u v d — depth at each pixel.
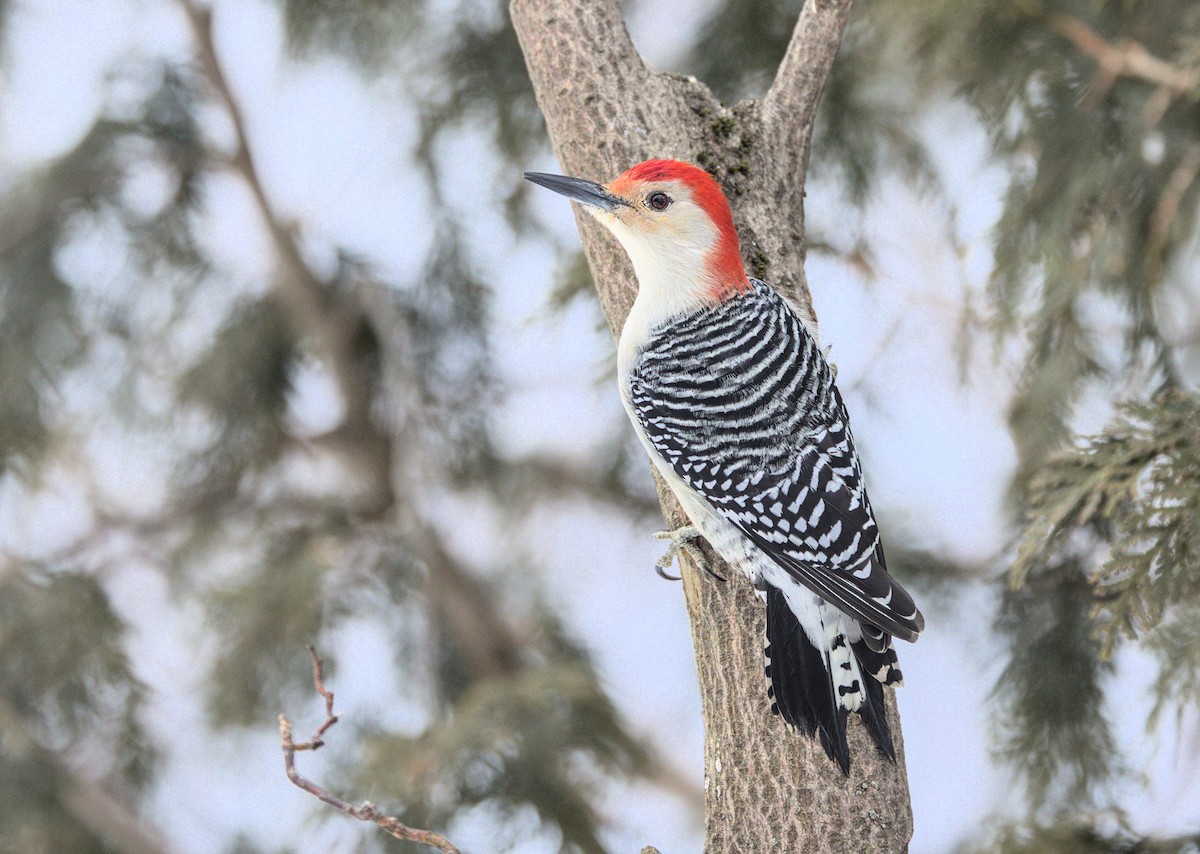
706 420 7.11
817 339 7.52
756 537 6.79
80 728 12.48
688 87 7.77
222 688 12.52
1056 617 10.20
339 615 12.92
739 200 7.62
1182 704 8.12
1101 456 7.42
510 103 12.27
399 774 10.97
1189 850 8.60
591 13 7.75
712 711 6.69
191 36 13.08
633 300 7.83
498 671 13.33
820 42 7.80
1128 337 9.48
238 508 13.48
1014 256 9.85
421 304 13.14
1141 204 9.34
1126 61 9.38
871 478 12.11
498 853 10.84
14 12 13.48
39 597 12.54
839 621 6.57
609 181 7.54
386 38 12.45
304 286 13.16
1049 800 9.92
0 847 11.85
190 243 13.12
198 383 13.16
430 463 13.37
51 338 12.52
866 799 6.18
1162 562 6.97
